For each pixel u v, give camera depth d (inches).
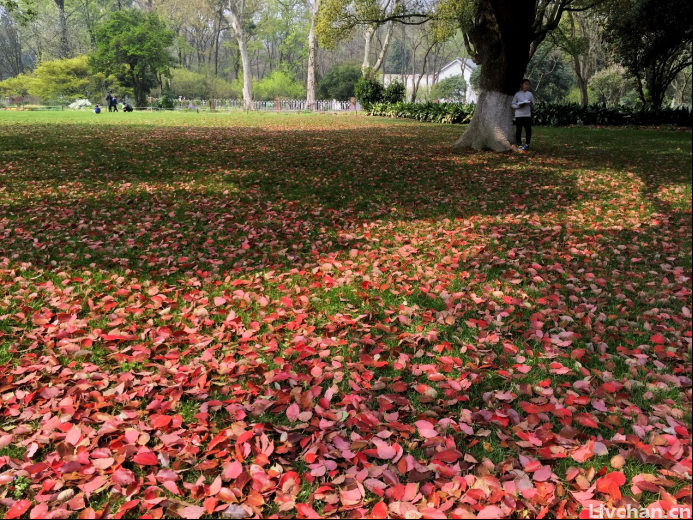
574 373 106.7
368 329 127.3
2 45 2679.6
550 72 1796.3
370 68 1503.4
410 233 216.4
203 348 118.3
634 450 81.3
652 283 155.6
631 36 862.5
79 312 138.8
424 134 716.7
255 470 76.1
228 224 230.2
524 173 370.6
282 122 1007.0
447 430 87.7
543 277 161.5
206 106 1996.8
